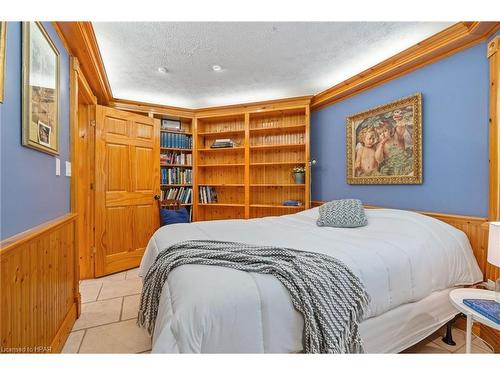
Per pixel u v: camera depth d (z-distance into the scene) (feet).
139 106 12.00
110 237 10.09
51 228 4.66
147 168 11.40
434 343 5.65
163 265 4.26
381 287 4.42
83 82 7.88
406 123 7.92
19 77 3.69
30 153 4.08
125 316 6.81
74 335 5.93
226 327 3.10
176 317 2.98
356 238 5.59
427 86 7.44
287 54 7.92
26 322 3.81
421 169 7.55
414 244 5.34
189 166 13.71
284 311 3.46
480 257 6.13
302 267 3.84
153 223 11.57
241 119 13.44
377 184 8.96
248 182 12.42
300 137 12.34
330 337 3.50
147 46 7.39
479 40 6.26
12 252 3.36
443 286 5.44
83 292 8.36
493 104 5.89
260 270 3.72
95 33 6.69
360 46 7.48
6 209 3.34
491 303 4.33
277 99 11.74
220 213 13.82
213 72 9.16
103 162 9.89
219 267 3.82
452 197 6.84
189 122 13.97
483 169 6.17
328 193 11.23
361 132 9.51
